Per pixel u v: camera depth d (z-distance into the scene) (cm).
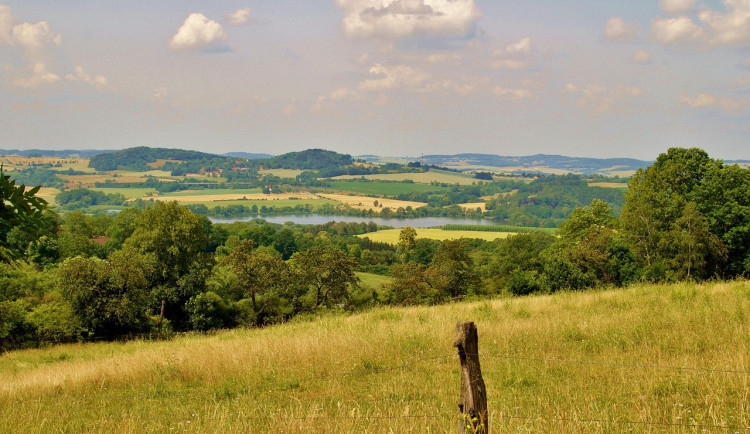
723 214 3697
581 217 5422
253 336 1888
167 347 1898
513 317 1602
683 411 683
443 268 5547
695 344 1022
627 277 3928
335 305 4872
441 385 939
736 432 602
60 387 1232
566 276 3797
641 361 965
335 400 906
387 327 1525
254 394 1015
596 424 629
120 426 816
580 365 985
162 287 4172
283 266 4625
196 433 737
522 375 960
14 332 3366
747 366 848
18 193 615
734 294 1650
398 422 669
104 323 3700
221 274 5388
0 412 977
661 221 3862
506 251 6362
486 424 527
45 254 6238
